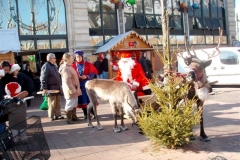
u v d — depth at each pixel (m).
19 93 4.61
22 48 14.95
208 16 22.55
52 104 7.22
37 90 14.16
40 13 15.35
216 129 5.56
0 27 14.34
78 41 16.11
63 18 15.94
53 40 15.70
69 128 6.39
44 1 15.41
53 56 7.21
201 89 4.58
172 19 20.31
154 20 19.41
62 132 6.07
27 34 15.09
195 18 21.64
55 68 7.29
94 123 6.74
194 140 4.85
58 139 5.53
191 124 4.34
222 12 23.47
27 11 15.06
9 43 10.28
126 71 6.36
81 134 5.82
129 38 15.41
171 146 4.48
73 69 6.61
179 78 4.57
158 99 4.63
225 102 8.67
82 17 16.19
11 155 3.01
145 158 4.20
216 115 6.90
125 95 5.30
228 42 23.56
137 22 18.59
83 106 7.21
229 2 23.33
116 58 15.06
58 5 15.76
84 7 16.25
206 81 4.71
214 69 12.61
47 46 15.56
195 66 4.54
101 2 17.44
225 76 12.25
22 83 6.09
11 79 5.66
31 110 9.20
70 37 15.93
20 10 14.91
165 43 4.75
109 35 17.73
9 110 4.31
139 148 4.66
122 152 4.53
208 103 8.69
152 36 19.39
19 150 3.08
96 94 5.98
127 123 6.53
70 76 6.45
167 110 4.42
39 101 11.44
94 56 16.48
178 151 4.36
